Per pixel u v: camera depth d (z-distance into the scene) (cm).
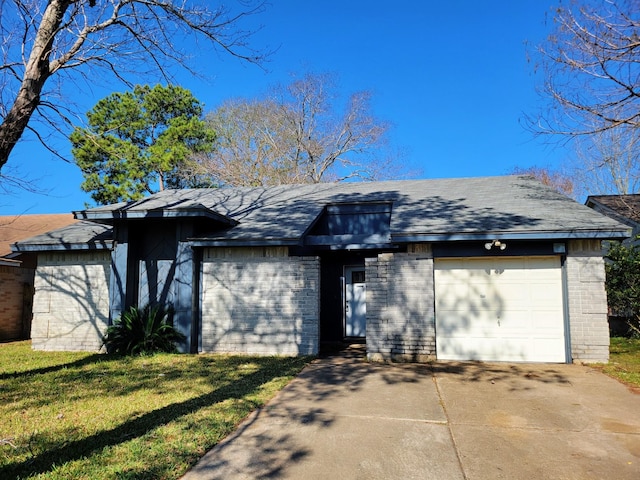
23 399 613
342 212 1273
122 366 864
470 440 456
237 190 1556
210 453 420
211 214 1035
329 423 506
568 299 871
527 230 836
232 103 3028
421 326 902
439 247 916
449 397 617
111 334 1041
